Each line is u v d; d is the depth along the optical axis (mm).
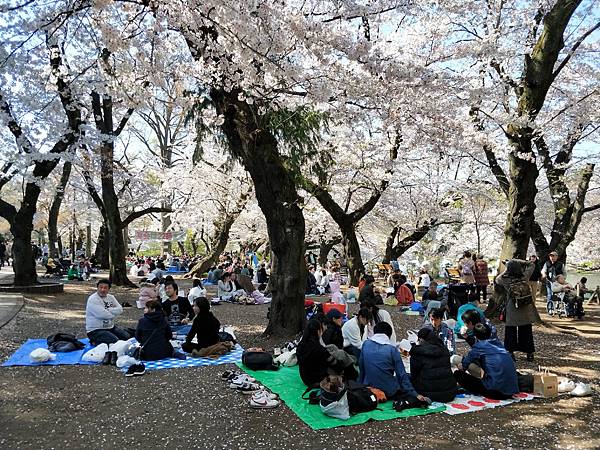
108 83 8148
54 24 8430
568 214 15008
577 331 9672
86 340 8031
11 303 11547
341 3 6840
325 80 7207
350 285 15633
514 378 5387
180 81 8383
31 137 12875
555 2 10211
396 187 18438
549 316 11898
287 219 8492
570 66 13594
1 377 5977
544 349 8000
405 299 13812
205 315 7246
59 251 35469
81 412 4805
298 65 7922
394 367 5273
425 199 19625
